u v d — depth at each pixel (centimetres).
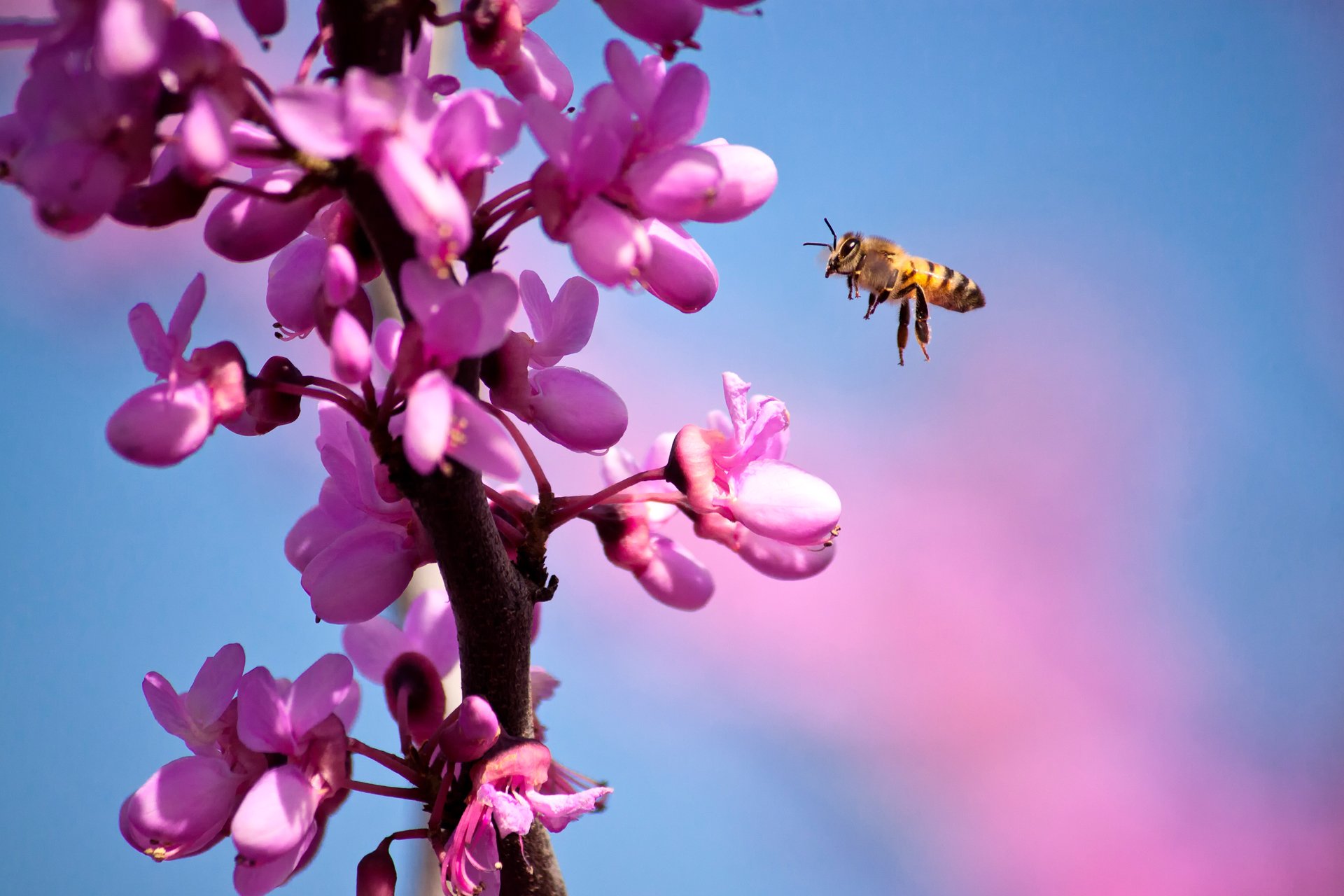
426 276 34
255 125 34
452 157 34
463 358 34
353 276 34
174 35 33
